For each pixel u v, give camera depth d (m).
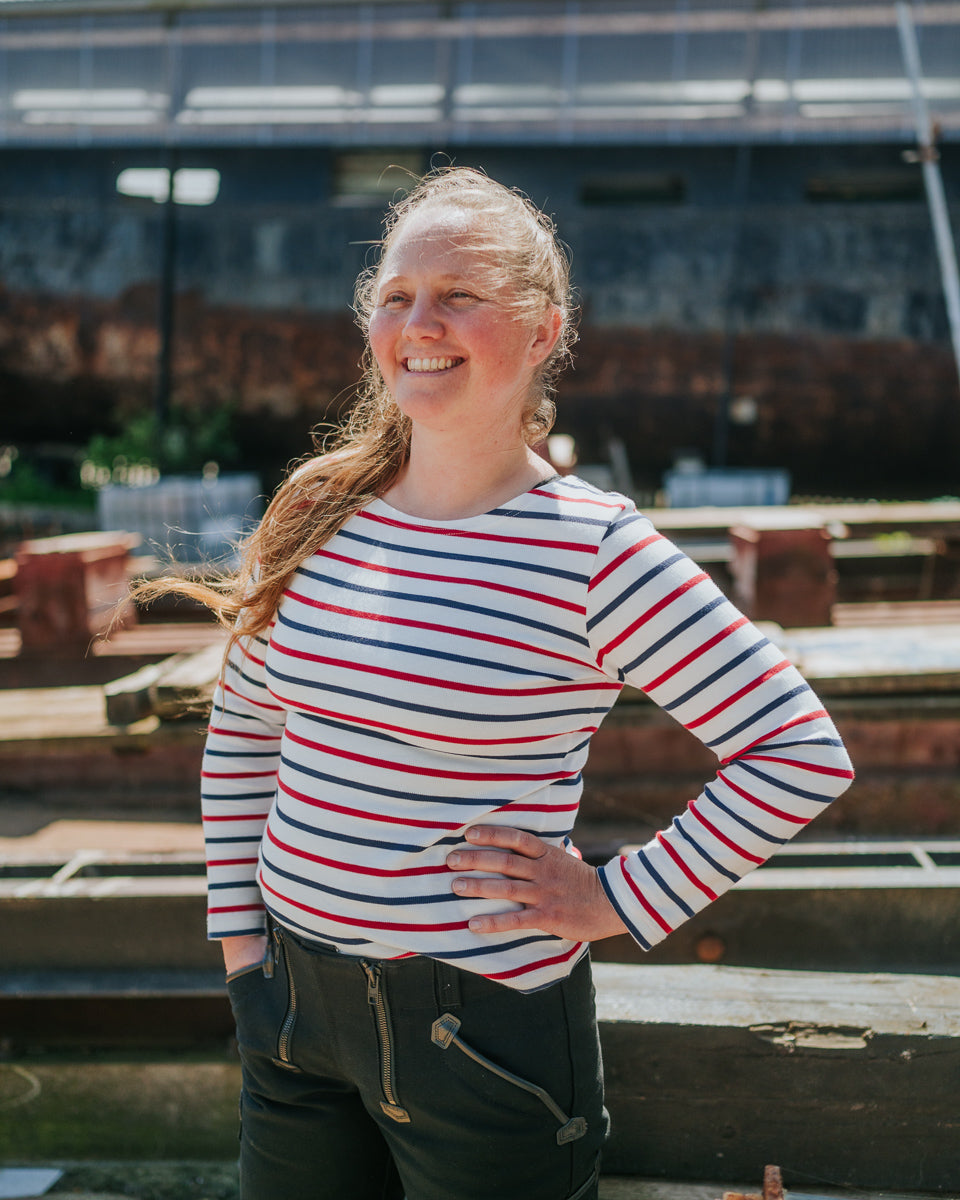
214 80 10.96
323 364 11.38
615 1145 1.86
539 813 1.16
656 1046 1.81
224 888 1.39
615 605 1.09
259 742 1.42
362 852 1.15
